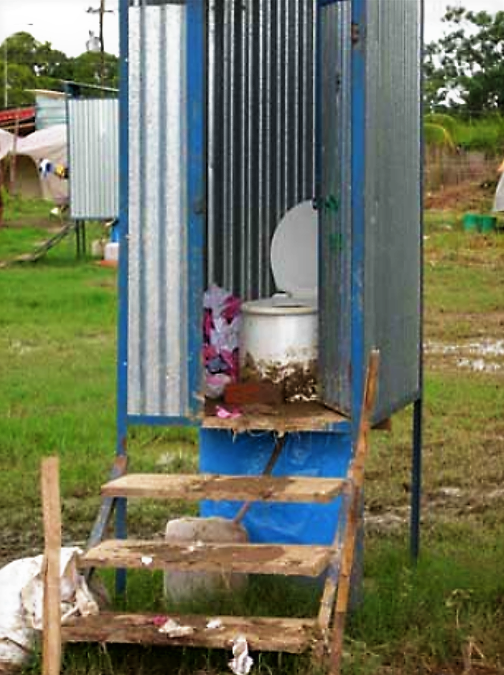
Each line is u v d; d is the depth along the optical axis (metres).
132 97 7.50
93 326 18.95
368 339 7.50
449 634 7.35
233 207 8.55
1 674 6.99
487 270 27.34
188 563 6.91
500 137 49.12
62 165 41.62
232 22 8.47
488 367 15.93
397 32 8.02
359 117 7.39
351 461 7.48
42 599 6.95
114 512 7.70
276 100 8.66
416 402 8.70
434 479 10.70
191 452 11.36
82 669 6.87
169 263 7.52
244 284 8.63
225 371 7.92
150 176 7.51
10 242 35.09
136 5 7.48
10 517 9.71
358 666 6.94
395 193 8.01
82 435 11.71
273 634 6.74
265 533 7.98
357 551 7.55
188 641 6.75
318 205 7.94
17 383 14.08
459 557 8.64
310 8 8.70
